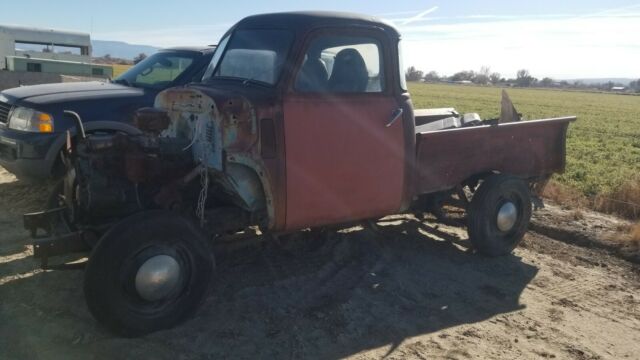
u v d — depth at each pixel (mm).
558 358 3922
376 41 4828
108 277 3602
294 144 4336
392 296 4789
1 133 6586
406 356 3822
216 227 4473
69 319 4043
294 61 4355
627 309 4832
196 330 4000
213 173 4332
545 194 8531
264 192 4328
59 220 4531
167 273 3801
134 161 3965
